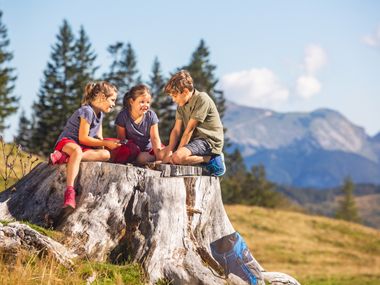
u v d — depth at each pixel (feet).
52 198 22.95
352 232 145.07
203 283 21.45
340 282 77.36
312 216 156.56
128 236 21.91
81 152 22.67
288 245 121.80
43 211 22.76
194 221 23.45
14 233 20.21
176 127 26.07
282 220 145.69
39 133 200.03
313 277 84.12
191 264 22.00
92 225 21.61
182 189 23.06
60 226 21.80
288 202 377.91
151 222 22.03
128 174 22.72
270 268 99.91
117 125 25.75
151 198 22.41
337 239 137.28
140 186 22.66
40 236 20.33
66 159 23.16
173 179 22.91
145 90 24.85
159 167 23.76
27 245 20.17
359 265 110.93
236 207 153.89
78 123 23.44
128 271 20.72
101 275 20.15
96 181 22.68
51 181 23.18
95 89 23.75
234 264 23.49
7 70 198.49
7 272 18.94
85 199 22.39
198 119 24.58
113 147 23.77
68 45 205.87
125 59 210.18
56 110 197.88
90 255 21.03
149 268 21.11
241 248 23.99
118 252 21.65
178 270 21.53
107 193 22.38
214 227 24.13
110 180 22.65
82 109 23.26
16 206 23.21
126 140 24.67
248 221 138.92
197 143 24.62
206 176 24.20
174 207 22.56
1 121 193.67
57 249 20.31
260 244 120.37
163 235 21.91
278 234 132.57
